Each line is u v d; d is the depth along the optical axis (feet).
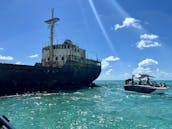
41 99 104.99
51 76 139.95
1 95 114.62
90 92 153.89
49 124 52.47
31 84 127.75
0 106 80.89
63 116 62.64
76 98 112.47
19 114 65.21
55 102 94.79
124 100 107.96
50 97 114.83
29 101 96.89
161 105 89.81
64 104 88.69
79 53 190.49
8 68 113.91
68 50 173.88
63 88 155.53
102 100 105.91
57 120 57.06
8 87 116.78
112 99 111.55
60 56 175.73
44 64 177.68
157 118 61.05
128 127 50.37
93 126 50.90
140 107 82.99
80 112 69.92
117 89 199.31
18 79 119.44
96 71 205.77
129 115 65.46
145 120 58.08
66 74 153.17
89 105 86.89
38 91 132.98
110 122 55.31
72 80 163.84
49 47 181.98
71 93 139.85
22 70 120.67
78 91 157.48
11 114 65.05
